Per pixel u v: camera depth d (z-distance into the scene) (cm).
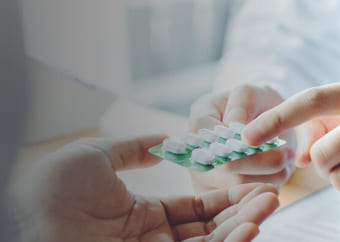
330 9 75
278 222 46
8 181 36
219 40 99
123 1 60
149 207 39
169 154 40
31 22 46
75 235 36
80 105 48
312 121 45
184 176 45
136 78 81
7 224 35
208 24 96
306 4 76
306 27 74
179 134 51
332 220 46
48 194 36
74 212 36
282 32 74
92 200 37
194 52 95
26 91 44
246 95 47
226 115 46
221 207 40
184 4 89
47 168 37
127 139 40
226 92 51
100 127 46
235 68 69
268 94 50
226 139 42
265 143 43
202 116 46
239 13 85
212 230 39
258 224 36
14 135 40
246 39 76
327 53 70
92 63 53
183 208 40
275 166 42
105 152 39
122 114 52
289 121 40
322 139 42
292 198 50
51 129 42
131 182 42
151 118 53
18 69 45
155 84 85
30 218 35
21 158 38
